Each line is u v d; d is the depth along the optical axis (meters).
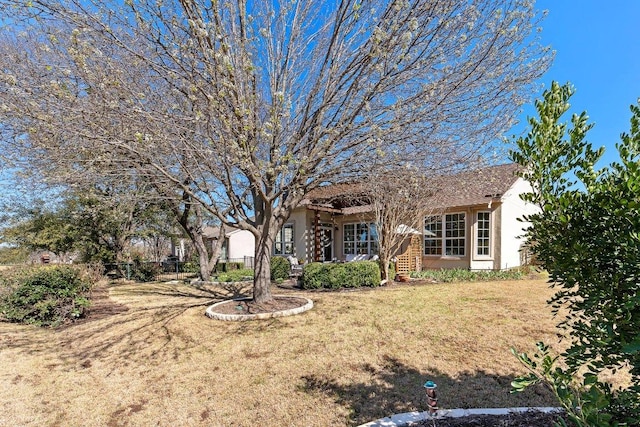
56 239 15.21
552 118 2.11
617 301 1.84
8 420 3.61
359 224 15.97
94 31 3.94
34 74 4.20
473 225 13.51
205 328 6.22
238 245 27.50
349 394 3.82
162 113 4.29
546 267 2.23
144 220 17.25
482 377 4.07
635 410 1.93
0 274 7.68
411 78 4.86
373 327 5.94
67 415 3.69
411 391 3.79
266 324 6.25
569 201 1.92
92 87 4.18
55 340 6.16
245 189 7.02
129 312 7.99
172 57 4.27
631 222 1.69
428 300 7.75
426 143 5.25
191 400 3.90
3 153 5.23
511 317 6.23
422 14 4.45
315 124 5.83
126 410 3.76
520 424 2.76
